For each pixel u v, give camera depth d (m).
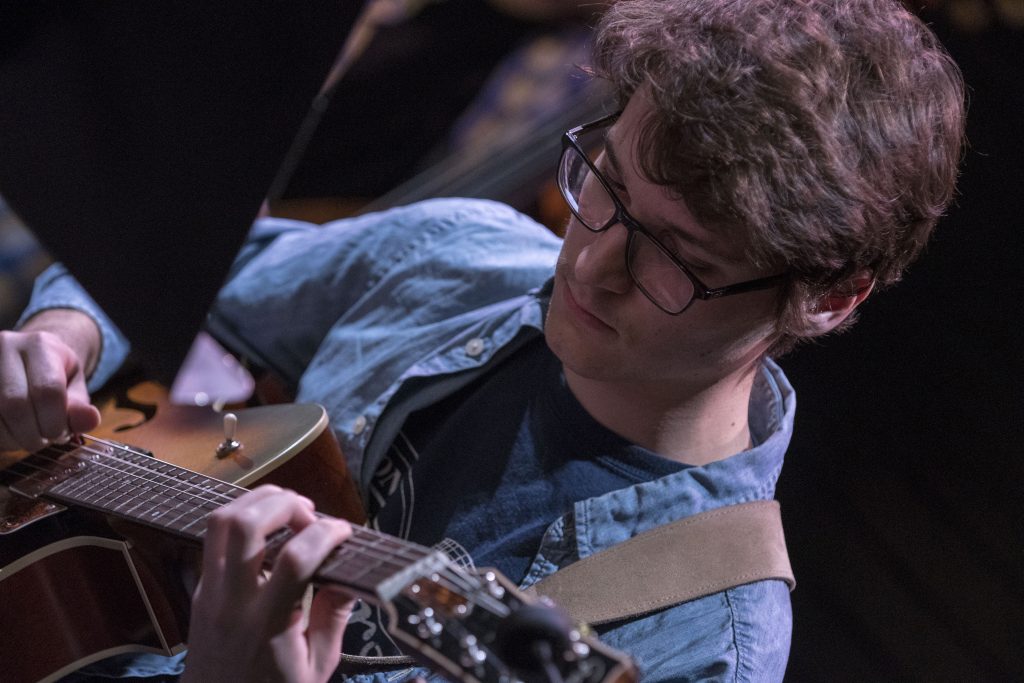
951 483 3.66
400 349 2.07
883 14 1.42
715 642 1.58
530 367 1.86
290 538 1.22
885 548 3.55
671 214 1.38
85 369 2.23
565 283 1.58
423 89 4.38
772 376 1.85
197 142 0.57
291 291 2.34
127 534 1.58
